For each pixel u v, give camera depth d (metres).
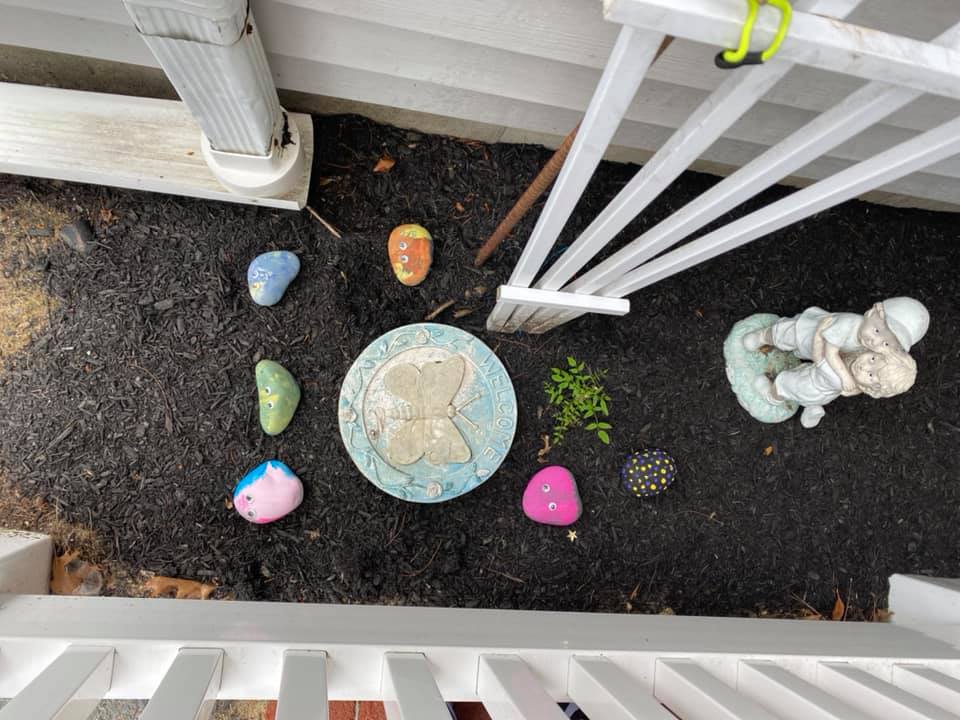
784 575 2.32
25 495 1.94
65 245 1.99
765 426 2.35
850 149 1.92
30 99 1.77
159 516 2.00
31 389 1.96
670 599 2.25
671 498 2.28
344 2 1.41
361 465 2.05
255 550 2.04
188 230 2.05
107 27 1.57
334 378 2.10
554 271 1.62
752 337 2.25
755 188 1.08
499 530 2.17
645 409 2.28
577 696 1.31
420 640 1.32
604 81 0.87
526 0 1.37
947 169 1.96
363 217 2.14
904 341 1.78
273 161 1.77
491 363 2.16
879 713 1.35
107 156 1.81
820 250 2.42
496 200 2.22
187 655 1.14
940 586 2.17
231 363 2.05
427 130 2.17
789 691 1.29
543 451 2.21
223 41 1.22
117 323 2.01
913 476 2.43
